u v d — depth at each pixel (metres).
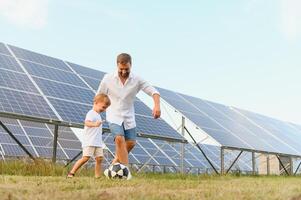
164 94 22.53
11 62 16.02
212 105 27.02
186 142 17.67
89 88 17.94
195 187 5.51
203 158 28.25
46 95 14.64
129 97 7.68
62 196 3.47
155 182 6.29
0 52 16.44
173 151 25.73
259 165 29.61
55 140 13.17
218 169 26.91
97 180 6.39
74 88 16.92
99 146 8.27
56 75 17.36
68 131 21.62
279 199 4.07
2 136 18.00
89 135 8.22
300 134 33.88
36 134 19.64
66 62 19.80
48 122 12.81
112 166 7.50
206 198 3.88
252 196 4.16
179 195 4.04
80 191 4.14
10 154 16.92
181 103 22.48
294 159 29.50
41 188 4.24
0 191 3.73
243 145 20.56
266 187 5.71
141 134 15.66
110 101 7.81
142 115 18.23
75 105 15.09
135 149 22.47
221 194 4.25
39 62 17.77
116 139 7.53
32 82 15.17
